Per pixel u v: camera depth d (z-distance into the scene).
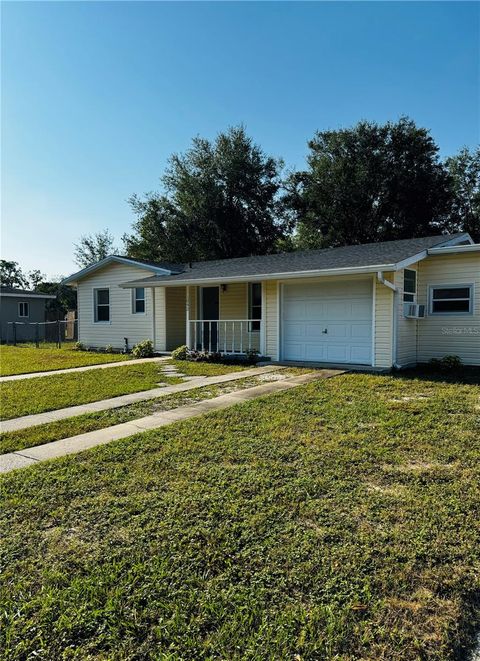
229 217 29.22
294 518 3.00
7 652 1.87
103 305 16.67
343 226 27.73
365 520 2.97
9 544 2.71
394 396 6.93
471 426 5.16
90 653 1.87
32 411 6.42
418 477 3.69
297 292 11.57
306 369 10.16
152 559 2.53
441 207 26.55
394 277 9.91
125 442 4.75
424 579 2.35
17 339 26.73
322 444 4.56
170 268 15.36
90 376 9.73
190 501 3.26
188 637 1.95
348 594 2.23
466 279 10.70
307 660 1.83
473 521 2.95
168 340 15.02
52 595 2.22
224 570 2.43
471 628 2.05
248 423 5.42
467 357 10.70
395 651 1.88
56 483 3.66
